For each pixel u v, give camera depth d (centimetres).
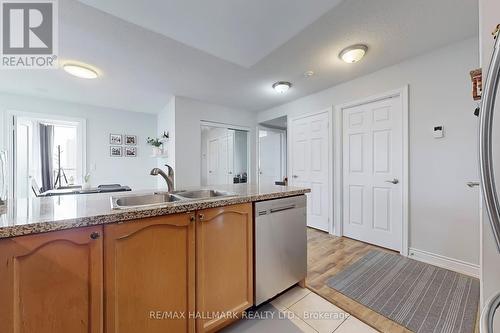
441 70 215
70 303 86
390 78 253
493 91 65
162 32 178
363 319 145
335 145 316
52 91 336
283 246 167
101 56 227
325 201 331
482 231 88
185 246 117
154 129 485
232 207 137
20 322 78
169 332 111
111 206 112
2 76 278
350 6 158
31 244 79
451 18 172
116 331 96
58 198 143
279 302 165
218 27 171
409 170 239
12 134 349
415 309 153
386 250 258
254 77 283
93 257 91
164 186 430
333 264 224
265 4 147
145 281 104
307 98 358
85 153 408
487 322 61
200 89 327
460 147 205
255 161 470
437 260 219
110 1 144
